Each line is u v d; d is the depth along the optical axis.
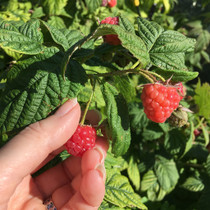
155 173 0.29
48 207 0.15
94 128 0.13
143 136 0.26
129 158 0.28
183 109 0.16
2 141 0.13
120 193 0.16
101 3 0.24
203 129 0.26
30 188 0.15
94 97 0.17
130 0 0.31
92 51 0.12
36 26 0.11
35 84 0.10
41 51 0.10
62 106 0.11
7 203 0.12
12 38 0.10
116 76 0.13
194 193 0.33
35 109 0.10
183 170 0.33
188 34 0.38
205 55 0.46
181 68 0.12
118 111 0.12
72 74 0.11
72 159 0.16
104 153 0.14
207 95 0.25
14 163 0.11
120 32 0.09
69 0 0.25
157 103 0.11
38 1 0.27
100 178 0.13
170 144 0.26
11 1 0.27
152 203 0.29
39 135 0.11
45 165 0.16
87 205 0.14
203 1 0.37
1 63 0.21
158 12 0.38
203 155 0.30
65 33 0.12
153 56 0.12
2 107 0.10
